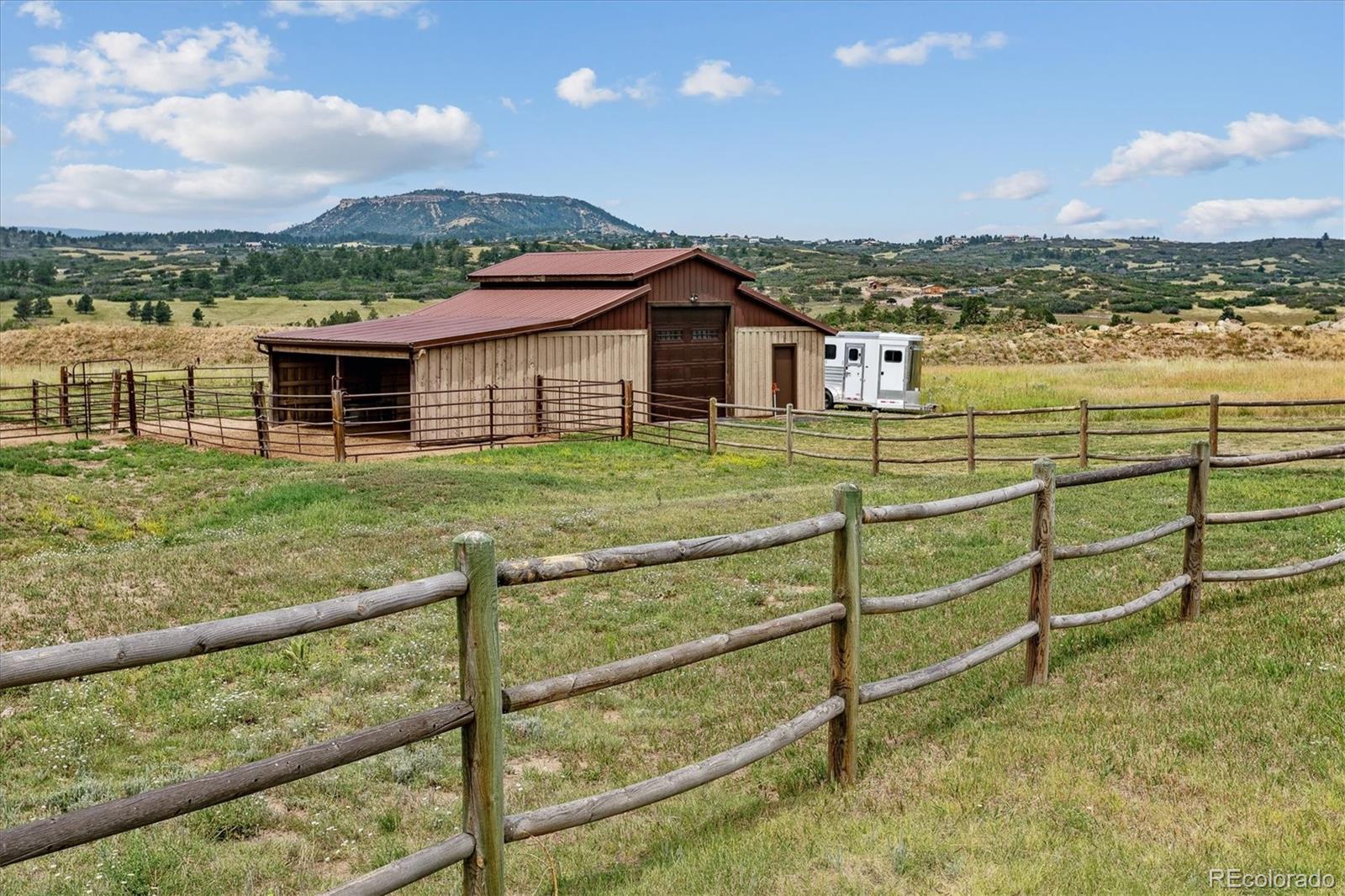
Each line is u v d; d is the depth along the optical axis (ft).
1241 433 69.92
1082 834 14.65
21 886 14.24
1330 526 35.50
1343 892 12.75
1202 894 12.87
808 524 15.87
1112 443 71.26
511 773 18.44
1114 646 23.15
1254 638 23.00
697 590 30.63
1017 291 626.64
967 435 58.65
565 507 46.55
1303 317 431.02
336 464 61.57
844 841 14.65
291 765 10.40
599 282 92.12
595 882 13.93
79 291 553.64
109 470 61.11
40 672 8.91
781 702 21.39
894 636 25.22
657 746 19.47
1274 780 16.06
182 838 15.60
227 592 30.22
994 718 19.40
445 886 14.21
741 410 96.99
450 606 29.63
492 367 78.13
